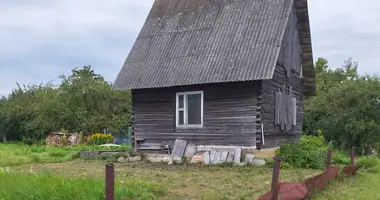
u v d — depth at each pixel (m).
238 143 16.61
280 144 18.30
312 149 16.89
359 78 33.44
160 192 9.38
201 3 20.33
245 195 9.45
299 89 21.77
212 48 17.66
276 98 17.69
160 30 20.53
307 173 13.98
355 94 30.67
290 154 16.06
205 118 17.55
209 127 17.39
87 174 13.36
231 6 19.05
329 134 31.77
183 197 9.12
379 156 29.22
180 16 20.50
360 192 10.83
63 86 37.91
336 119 30.42
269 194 7.50
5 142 41.50
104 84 38.44
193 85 17.86
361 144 29.83
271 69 15.39
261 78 15.30
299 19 19.78
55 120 36.84
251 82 16.53
